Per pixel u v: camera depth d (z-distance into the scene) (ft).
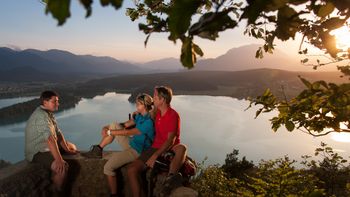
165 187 14.08
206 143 452.35
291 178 17.08
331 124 7.89
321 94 6.96
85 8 1.98
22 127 571.69
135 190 15.25
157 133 15.67
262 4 2.57
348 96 6.65
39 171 15.31
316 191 12.09
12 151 423.64
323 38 4.64
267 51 8.68
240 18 2.57
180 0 2.38
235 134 508.12
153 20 3.09
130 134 16.33
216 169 35.45
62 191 16.53
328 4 3.22
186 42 2.52
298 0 3.04
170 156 15.03
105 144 17.54
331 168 21.38
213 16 2.47
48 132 15.61
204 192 32.99
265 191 17.10
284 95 8.47
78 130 524.11
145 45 2.85
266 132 529.45
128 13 10.30
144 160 15.55
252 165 82.38
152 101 16.53
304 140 472.44
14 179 13.93
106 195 17.67
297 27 3.16
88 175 17.47
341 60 7.89
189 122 589.73
